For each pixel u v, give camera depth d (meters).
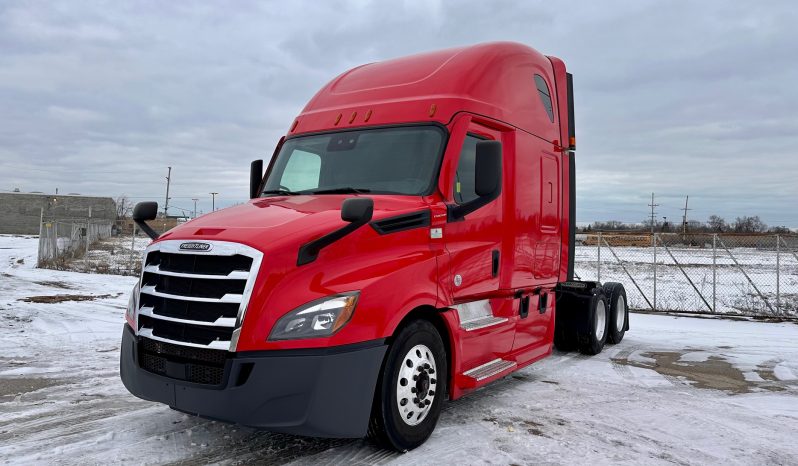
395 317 4.23
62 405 5.54
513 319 6.24
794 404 6.09
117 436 4.64
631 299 17.64
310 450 4.41
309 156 5.82
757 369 7.93
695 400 6.20
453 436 4.80
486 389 6.50
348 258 4.21
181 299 4.03
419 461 4.23
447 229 5.07
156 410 5.38
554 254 7.38
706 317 13.88
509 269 6.04
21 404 5.57
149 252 4.36
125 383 4.46
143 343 4.29
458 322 5.02
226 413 3.77
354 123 5.77
